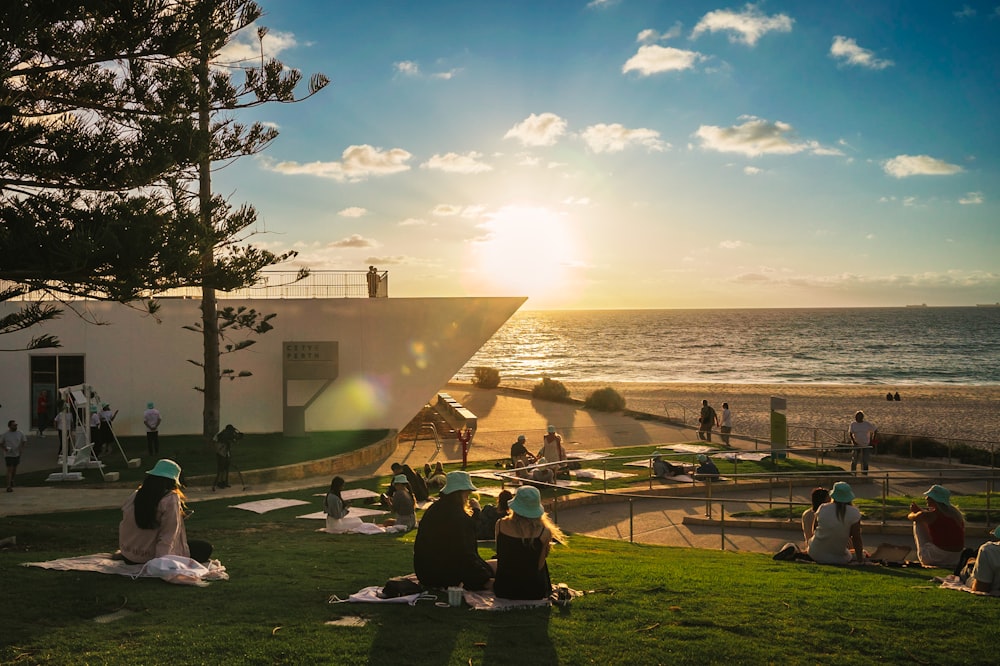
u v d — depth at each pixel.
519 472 18.23
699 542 13.94
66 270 9.73
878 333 174.00
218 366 22.31
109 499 16.50
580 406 41.00
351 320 26.52
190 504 15.84
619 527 15.14
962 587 7.59
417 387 26.73
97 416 21.27
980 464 23.81
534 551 6.40
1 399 25.50
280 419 26.23
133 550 7.41
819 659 5.33
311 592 6.92
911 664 5.30
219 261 11.22
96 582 7.03
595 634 5.71
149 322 25.78
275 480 19.36
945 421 39.12
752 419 38.16
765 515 15.55
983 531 13.88
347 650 5.29
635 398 52.72
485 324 26.92
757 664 5.21
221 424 26.00
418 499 15.46
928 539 9.60
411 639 5.52
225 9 12.39
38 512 14.97
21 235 9.43
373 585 7.28
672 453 20.52
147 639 5.50
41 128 10.83
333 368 25.95
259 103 14.13
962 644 5.69
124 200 10.59
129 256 9.66
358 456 22.22
